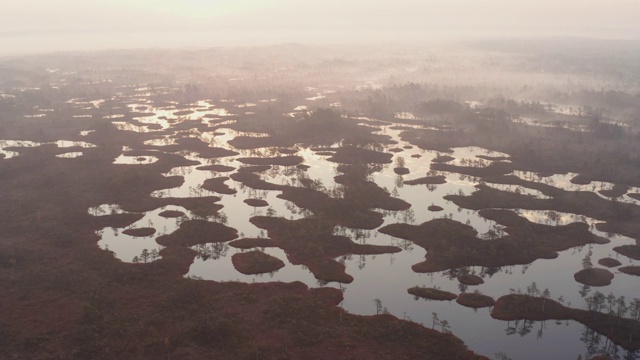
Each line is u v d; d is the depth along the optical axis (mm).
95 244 126750
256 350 82812
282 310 95875
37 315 93688
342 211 145750
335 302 101875
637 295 104750
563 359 86500
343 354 83500
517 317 98062
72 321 91812
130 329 88750
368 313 98938
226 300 99750
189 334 87625
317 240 127688
